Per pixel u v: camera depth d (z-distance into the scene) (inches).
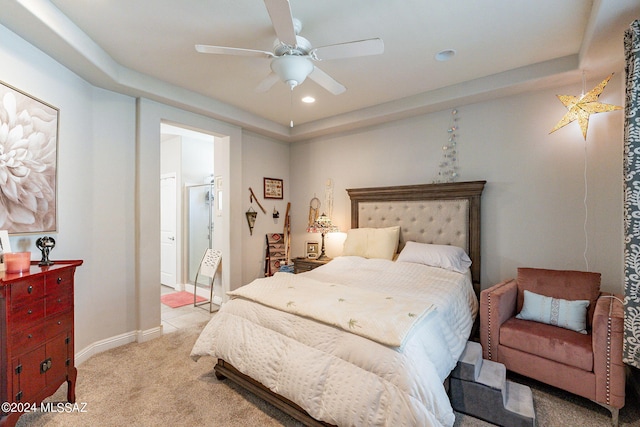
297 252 190.1
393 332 61.9
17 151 77.5
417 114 140.6
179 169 205.2
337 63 103.7
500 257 121.6
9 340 60.6
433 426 52.8
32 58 81.6
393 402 55.9
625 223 70.2
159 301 125.0
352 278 112.0
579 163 106.4
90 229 105.8
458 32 86.1
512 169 119.2
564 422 72.7
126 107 116.8
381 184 154.6
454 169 132.6
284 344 74.3
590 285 91.7
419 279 107.0
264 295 87.3
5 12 68.2
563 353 78.9
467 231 125.3
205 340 89.5
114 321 113.3
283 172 190.7
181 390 85.8
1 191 73.4
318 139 180.1
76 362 98.6
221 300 167.3
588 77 103.0
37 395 67.2
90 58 89.3
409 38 89.0
